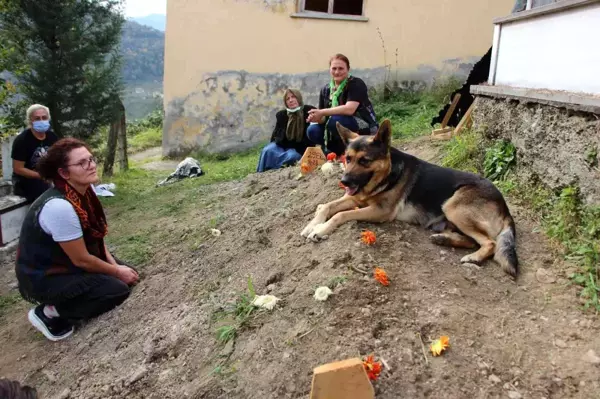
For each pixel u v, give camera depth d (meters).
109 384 2.88
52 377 3.21
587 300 2.72
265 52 9.72
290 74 9.87
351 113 5.20
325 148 5.77
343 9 10.16
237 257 3.86
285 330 2.67
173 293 3.72
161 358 2.96
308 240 3.47
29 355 3.55
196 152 10.14
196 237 4.66
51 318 3.67
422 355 2.35
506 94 4.38
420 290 2.78
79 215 3.57
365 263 2.97
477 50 10.05
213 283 3.60
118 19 8.22
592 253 2.95
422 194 3.45
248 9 9.48
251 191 5.51
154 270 4.26
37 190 5.94
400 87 10.09
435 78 10.09
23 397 1.61
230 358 2.67
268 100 9.95
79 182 3.54
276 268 3.34
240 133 10.06
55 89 7.71
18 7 7.32
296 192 4.75
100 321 3.68
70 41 7.62
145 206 6.44
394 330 2.49
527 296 2.83
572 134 3.46
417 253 3.15
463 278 2.93
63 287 3.55
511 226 3.22
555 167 3.67
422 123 7.93
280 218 4.15
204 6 9.43
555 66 3.80
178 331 3.10
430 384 2.20
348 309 2.64
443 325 2.52
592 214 3.14
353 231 3.31
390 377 2.24
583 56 3.43
